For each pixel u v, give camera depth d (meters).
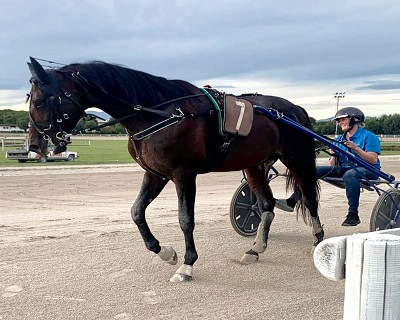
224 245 6.45
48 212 8.91
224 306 4.25
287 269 5.45
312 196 6.20
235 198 6.76
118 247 6.19
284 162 6.03
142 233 5.12
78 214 8.65
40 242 6.37
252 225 6.96
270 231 7.39
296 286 4.86
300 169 6.09
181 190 4.88
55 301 4.29
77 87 4.72
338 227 7.82
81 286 4.69
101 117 5.06
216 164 5.25
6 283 4.73
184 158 4.83
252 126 5.43
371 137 6.61
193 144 4.85
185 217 4.89
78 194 11.72
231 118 5.12
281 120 5.66
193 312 4.10
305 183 6.17
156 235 6.88
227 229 7.40
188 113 4.87
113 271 5.19
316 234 6.24
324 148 6.60
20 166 20.22
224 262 5.66
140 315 4.02
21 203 10.16
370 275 2.08
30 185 13.44
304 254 6.11
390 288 2.07
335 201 10.54
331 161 7.01
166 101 4.89
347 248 2.16
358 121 6.75
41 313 4.01
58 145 4.79
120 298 4.40
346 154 6.03
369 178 6.55
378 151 6.56
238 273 5.26
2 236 6.71
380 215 6.12
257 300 4.42
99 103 4.80
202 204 9.91
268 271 5.36
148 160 4.84
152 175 5.16
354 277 2.12
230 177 16.00
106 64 4.89
